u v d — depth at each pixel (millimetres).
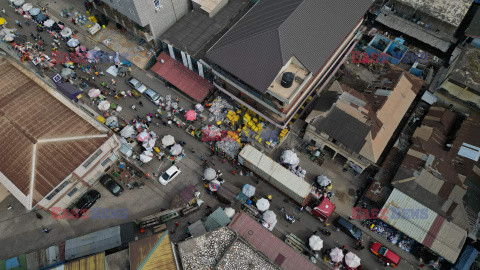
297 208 54344
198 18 67438
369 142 51969
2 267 45500
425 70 66750
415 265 50031
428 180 51562
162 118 62531
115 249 48250
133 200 54469
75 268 38625
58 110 53125
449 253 47156
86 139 50656
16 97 53875
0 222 51781
